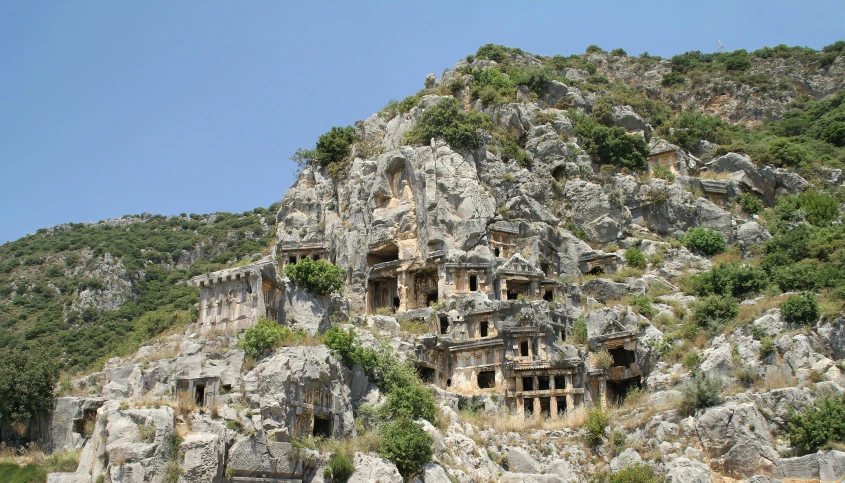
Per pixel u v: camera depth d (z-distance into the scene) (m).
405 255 95.81
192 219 193.12
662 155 117.06
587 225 105.62
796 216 106.50
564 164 111.12
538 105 122.69
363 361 67.31
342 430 61.06
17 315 129.12
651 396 69.69
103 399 63.09
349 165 111.12
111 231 175.62
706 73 174.12
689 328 77.94
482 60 135.38
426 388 72.25
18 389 62.69
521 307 85.00
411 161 99.44
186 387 59.41
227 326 70.25
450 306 89.12
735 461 59.09
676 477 58.16
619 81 173.75
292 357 58.50
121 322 125.44
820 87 167.12
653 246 101.75
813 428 58.09
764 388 63.78
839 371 63.53
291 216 109.94
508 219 99.50
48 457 57.31
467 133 102.56
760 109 160.88
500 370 81.88
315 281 74.38
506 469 65.19
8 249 160.25
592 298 92.25
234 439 50.41
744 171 115.50
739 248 101.44
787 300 70.62
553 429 69.19
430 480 57.66
